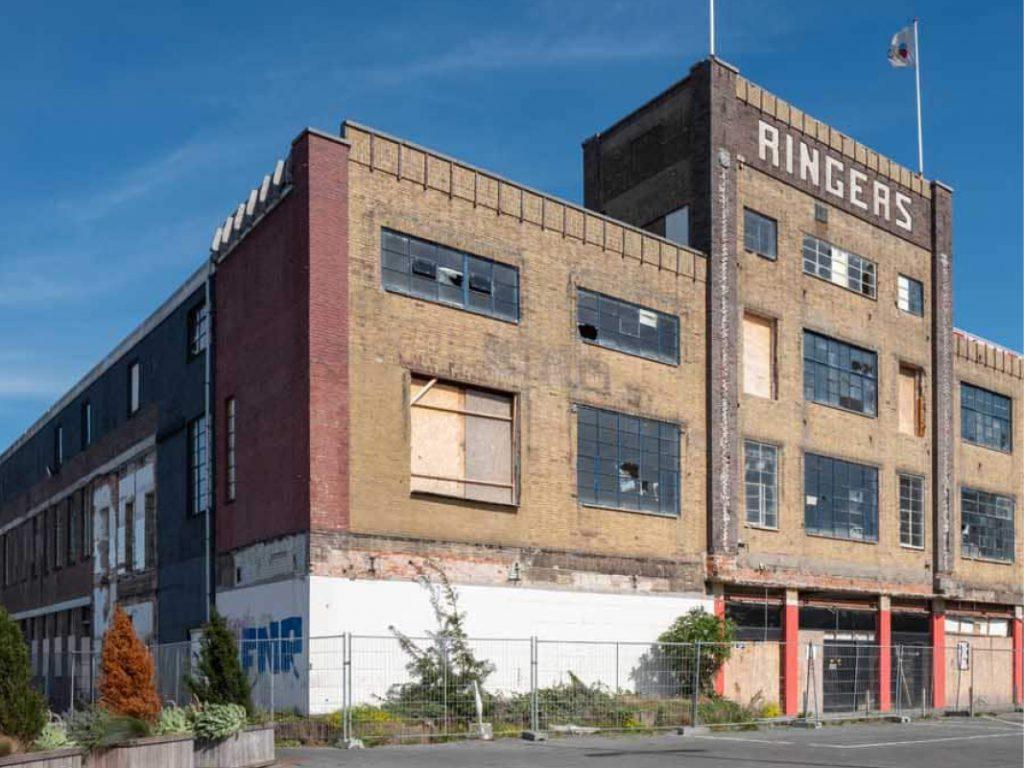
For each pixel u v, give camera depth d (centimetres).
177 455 3038
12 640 1404
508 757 1858
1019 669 4156
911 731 2717
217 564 2697
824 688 3334
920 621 3778
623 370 2931
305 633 2266
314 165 2397
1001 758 2073
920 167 3953
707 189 3191
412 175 2558
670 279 3081
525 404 2700
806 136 3522
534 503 2684
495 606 2566
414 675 2361
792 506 3300
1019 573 4244
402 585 2402
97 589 3653
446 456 2552
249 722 1792
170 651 2667
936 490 3822
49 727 1434
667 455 3012
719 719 2677
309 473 2302
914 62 3984
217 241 2838
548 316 2783
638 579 2872
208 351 2831
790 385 3353
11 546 5022
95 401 3850
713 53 3244
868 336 3647
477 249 2658
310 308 2347
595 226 2922
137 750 1471
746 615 3173
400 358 2478
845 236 3612
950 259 4012
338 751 1952
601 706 2531
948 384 3931
